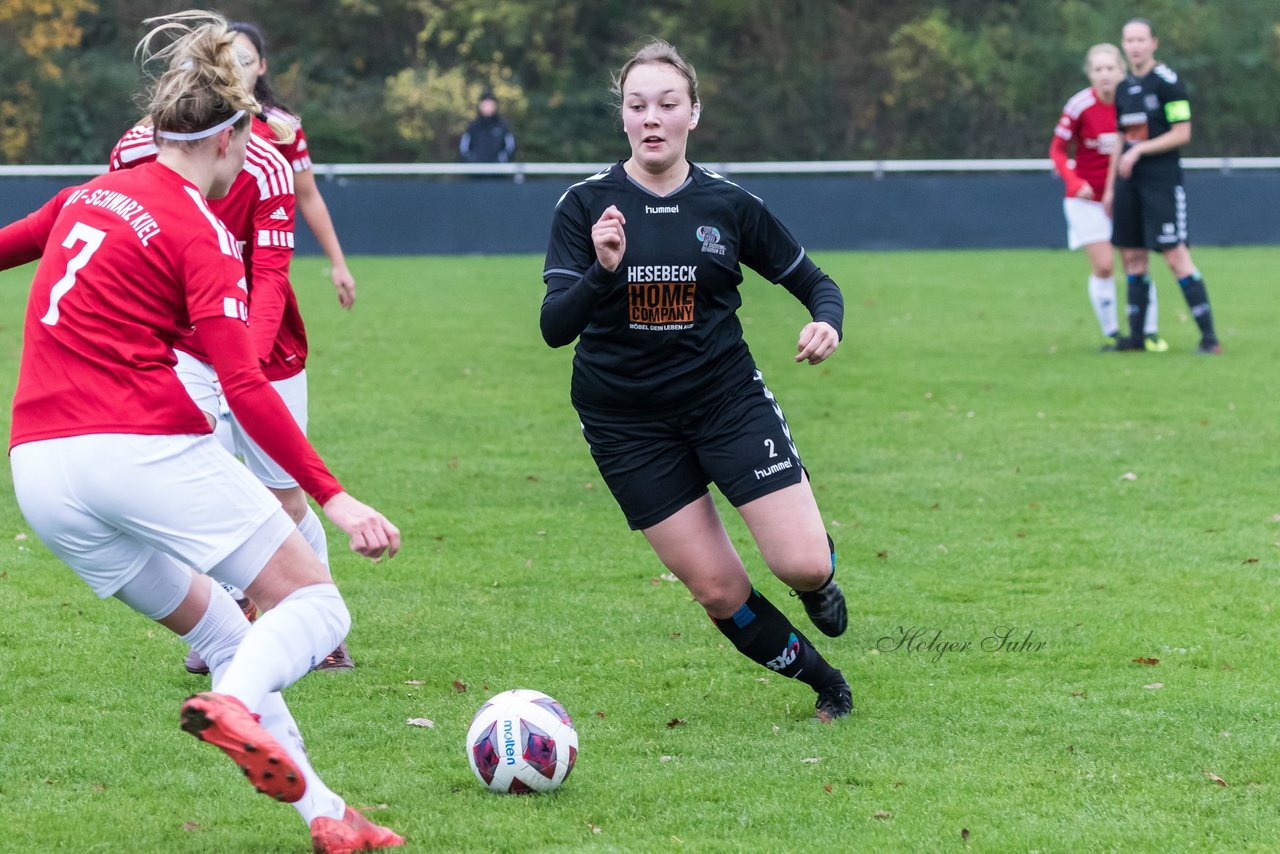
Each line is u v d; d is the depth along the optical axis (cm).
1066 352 4881
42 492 1212
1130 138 4625
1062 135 4828
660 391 1580
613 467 1617
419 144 11344
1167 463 3167
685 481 1614
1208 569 2347
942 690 1789
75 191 1281
